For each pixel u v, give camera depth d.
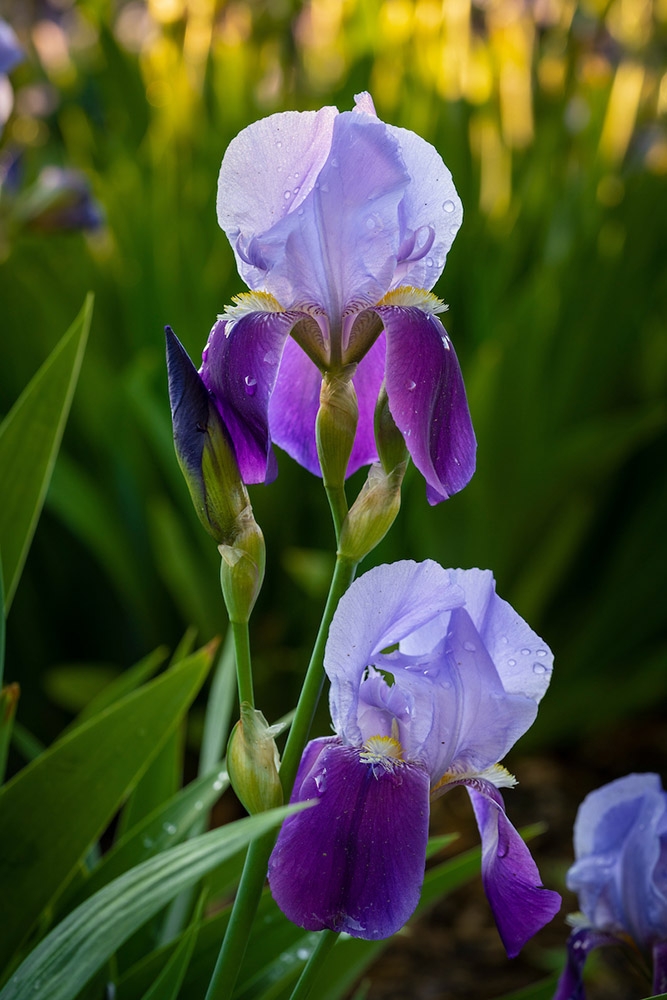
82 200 1.47
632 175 1.58
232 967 0.62
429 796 0.61
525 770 1.60
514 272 1.62
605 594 1.58
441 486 0.58
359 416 0.66
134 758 0.69
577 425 1.59
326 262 0.60
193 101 1.82
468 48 1.96
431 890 0.77
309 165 0.60
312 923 0.57
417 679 0.60
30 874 0.69
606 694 1.54
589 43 1.87
